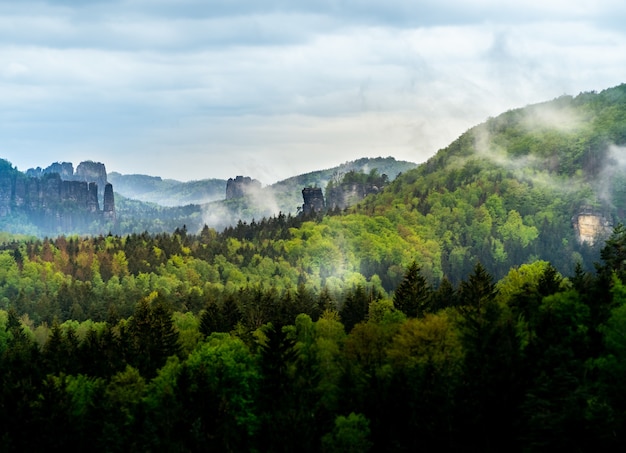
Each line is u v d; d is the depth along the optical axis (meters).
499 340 90.62
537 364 84.94
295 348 114.94
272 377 103.00
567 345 88.56
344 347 116.44
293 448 87.94
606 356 82.81
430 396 88.31
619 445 66.25
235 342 115.50
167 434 93.88
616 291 100.31
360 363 108.81
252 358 110.75
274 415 97.44
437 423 83.75
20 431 100.38
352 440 86.19
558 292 107.25
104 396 106.88
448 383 90.62
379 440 88.88
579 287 112.62
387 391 92.75
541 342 89.69
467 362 90.38
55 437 98.44
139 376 115.75
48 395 102.12
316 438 89.06
